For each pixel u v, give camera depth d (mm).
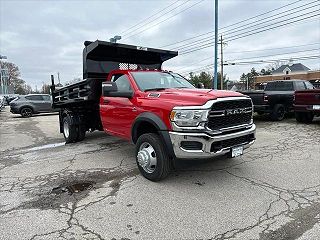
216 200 3791
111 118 5848
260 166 5238
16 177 5074
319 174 4742
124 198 3939
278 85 12328
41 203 3873
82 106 7875
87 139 8688
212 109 3953
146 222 3266
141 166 4707
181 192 4090
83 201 3891
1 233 3104
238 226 3133
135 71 5695
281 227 3086
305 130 9164
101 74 7770
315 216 3305
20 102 20141
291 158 5762
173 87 5559
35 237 3006
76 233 3064
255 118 12711
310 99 10055
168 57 8227
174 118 4059
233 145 4246
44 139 9383
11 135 10656
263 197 3848
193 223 3217
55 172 5293
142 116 4617
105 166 5574
